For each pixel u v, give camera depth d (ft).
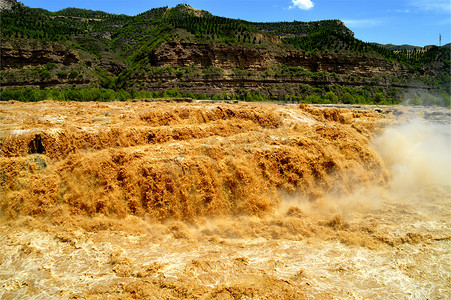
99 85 288.92
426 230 50.78
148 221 50.70
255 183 57.26
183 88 278.46
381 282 38.75
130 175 53.36
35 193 50.37
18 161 51.65
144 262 40.93
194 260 41.34
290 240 48.06
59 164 54.80
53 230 46.75
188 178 53.62
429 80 371.97
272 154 61.93
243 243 46.96
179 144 62.64
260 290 36.29
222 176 56.03
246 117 78.54
